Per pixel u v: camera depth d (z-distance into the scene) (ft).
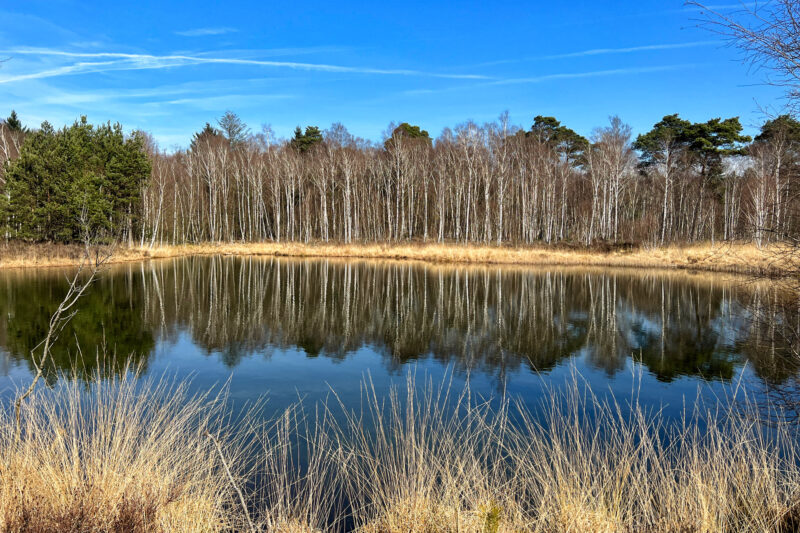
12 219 96.99
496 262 111.96
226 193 161.07
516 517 12.42
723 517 11.82
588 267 101.76
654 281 79.66
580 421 23.93
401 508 12.50
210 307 57.21
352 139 176.24
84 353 36.60
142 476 12.42
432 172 163.32
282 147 173.99
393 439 20.62
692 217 139.44
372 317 53.11
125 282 75.20
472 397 28.40
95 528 10.23
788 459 16.35
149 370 32.86
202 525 12.01
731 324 49.47
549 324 50.03
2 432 13.88
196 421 21.94
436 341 42.96
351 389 29.60
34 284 67.87
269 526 12.11
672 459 17.79
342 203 173.47
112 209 108.78
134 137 119.34
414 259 120.26
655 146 144.56
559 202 164.25
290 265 105.70
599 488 12.98
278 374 32.68
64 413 17.49
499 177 132.36
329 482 16.87
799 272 16.49
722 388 30.14
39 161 98.43
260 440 20.97
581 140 175.11
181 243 154.81
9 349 36.60
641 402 27.76
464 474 13.60
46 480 11.76
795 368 19.95
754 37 13.57
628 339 43.91
